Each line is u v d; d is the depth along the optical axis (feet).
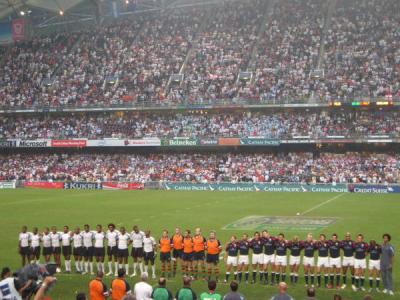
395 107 241.96
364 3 290.35
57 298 71.92
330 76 251.60
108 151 275.18
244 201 186.29
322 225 130.41
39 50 313.32
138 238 84.99
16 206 175.83
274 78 258.78
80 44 311.47
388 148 243.19
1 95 287.69
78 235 87.45
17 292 30.71
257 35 289.12
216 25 301.84
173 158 261.24
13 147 277.44
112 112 275.39
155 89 268.62
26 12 322.55
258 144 244.83
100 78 284.20
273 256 79.41
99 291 57.57
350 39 268.82
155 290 54.19
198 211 158.92
